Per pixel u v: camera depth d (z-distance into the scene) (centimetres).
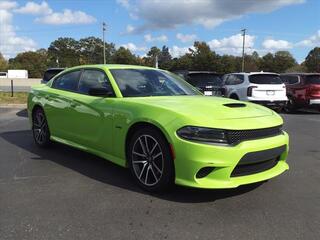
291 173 598
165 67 9394
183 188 511
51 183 539
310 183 548
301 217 427
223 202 467
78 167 618
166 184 479
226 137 447
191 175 447
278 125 500
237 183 453
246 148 450
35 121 763
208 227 399
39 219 418
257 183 538
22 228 397
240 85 1554
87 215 428
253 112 502
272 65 10519
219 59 8931
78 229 395
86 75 646
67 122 653
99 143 577
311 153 751
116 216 426
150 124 488
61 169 607
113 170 600
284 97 1552
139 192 500
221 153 439
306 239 375
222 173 445
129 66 638
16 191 506
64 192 502
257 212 439
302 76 1619
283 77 1722
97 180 551
